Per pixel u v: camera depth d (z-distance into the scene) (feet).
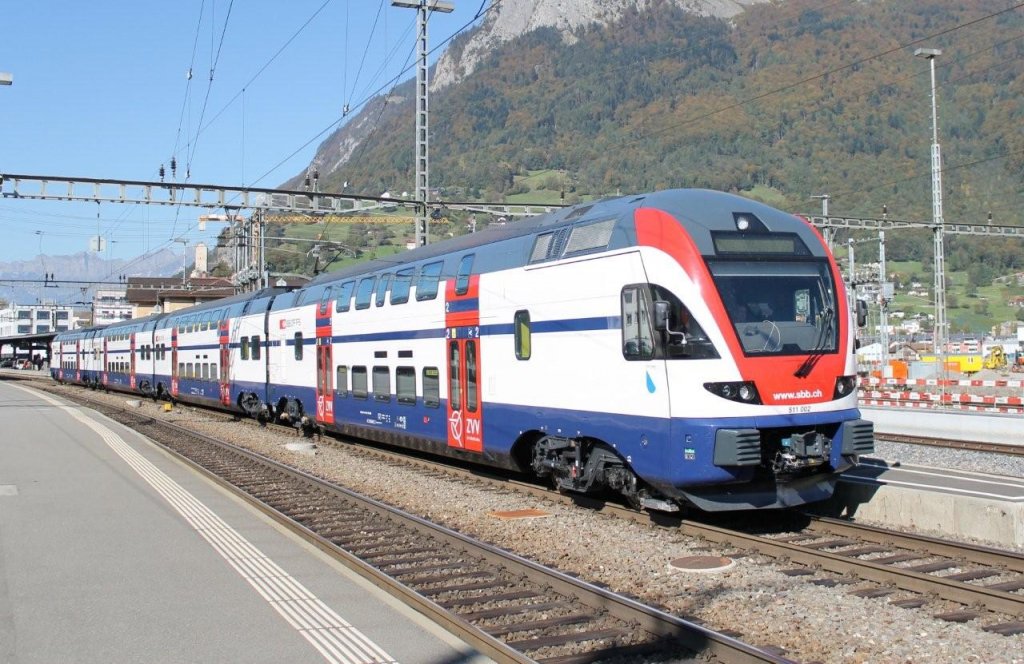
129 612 25.17
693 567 30.27
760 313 35.50
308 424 78.23
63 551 32.76
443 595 27.35
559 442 41.96
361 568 29.53
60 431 80.89
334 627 23.67
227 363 96.07
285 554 32.37
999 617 24.35
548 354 42.11
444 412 52.03
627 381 36.96
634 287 36.63
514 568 29.68
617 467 39.34
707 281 34.94
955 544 30.83
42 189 89.10
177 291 263.29
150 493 46.06
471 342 48.98
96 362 178.40
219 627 23.72
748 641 22.76
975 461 53.47
